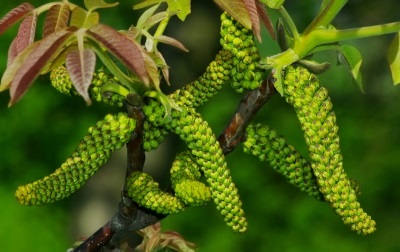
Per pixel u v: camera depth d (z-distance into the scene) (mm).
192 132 775
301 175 806
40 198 761
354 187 800
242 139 804
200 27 2240
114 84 781
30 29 758
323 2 787
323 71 787
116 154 2283
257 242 2803
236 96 2832
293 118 2932
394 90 3088
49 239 2543
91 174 773
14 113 2738
